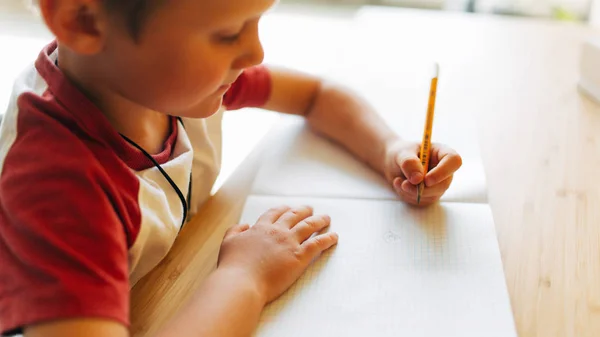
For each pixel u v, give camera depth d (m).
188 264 0.55
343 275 0.52
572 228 0.58
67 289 0.39
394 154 0.64
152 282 0.53
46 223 0.41
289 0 1.43
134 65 0.44
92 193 0.43
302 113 0.77
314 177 0.66
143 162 0.53
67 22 0.42
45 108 0.46
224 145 0.80
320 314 0.48
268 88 0.74
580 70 0.86
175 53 0.43
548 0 1.25
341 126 0.72
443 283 0.50
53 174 0.43
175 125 0.60
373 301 0.49
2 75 1.17
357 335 0.46
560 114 0.79
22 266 0.40
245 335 0.45
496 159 0.69
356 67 0.94
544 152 0.71
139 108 0.52
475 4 1.31
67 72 0.48
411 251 0.54
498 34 1.08
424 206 0.61
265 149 0.73
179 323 0.45
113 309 0.40
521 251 0.55
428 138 0.61
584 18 1.24
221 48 0.45
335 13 1.38
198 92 0.46
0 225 0.42
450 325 0.46
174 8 0.41
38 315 0.38
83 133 0.47
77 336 0.38
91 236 0.42
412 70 0.93
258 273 0.50
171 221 0.54
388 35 1.09
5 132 0.47
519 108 0.81
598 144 0.72
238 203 0.64
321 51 1.10
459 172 0.65
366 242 0.56
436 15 1.20
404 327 0.46
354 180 0.66
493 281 0.51
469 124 0.75
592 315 0.48
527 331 0.47
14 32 1.35
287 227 0.55
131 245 0.49
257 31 0.47
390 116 0.77
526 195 0.63
